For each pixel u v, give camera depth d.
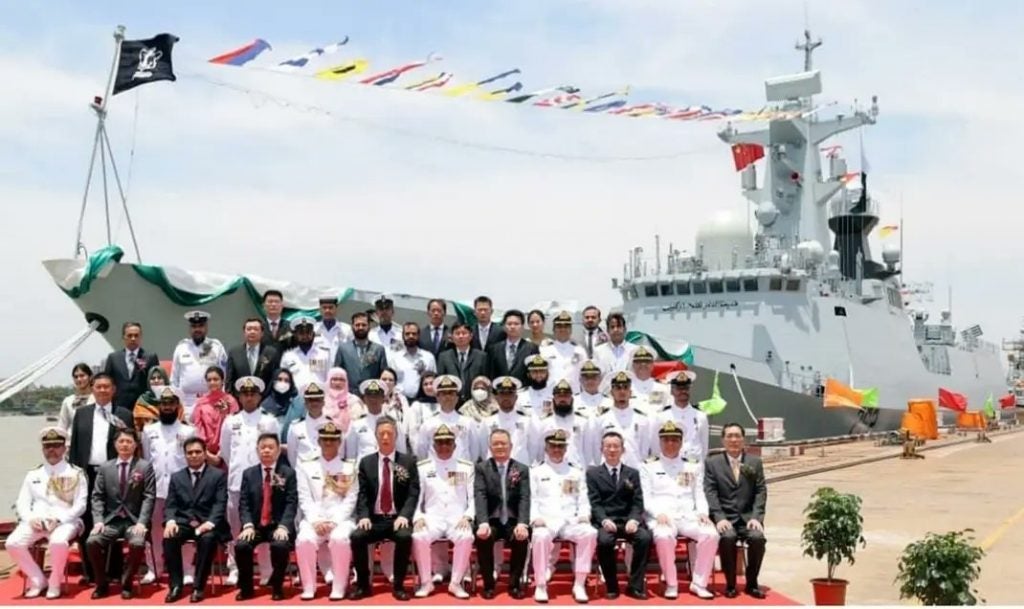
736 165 31.23
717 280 28.75
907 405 33.72
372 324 12.23
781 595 9.44
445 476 9.60
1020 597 10.04
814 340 28.17
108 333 14.40
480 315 12.07
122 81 12.35
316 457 9.62
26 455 28.44
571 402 10.25
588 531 9.23
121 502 9.30
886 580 10.95
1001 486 22.09
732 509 9.64
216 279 14.93
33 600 8.98
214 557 9.37
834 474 24.97
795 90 31.69
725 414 26.27
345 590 9.08
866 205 35.38
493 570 9.30
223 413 10.32
